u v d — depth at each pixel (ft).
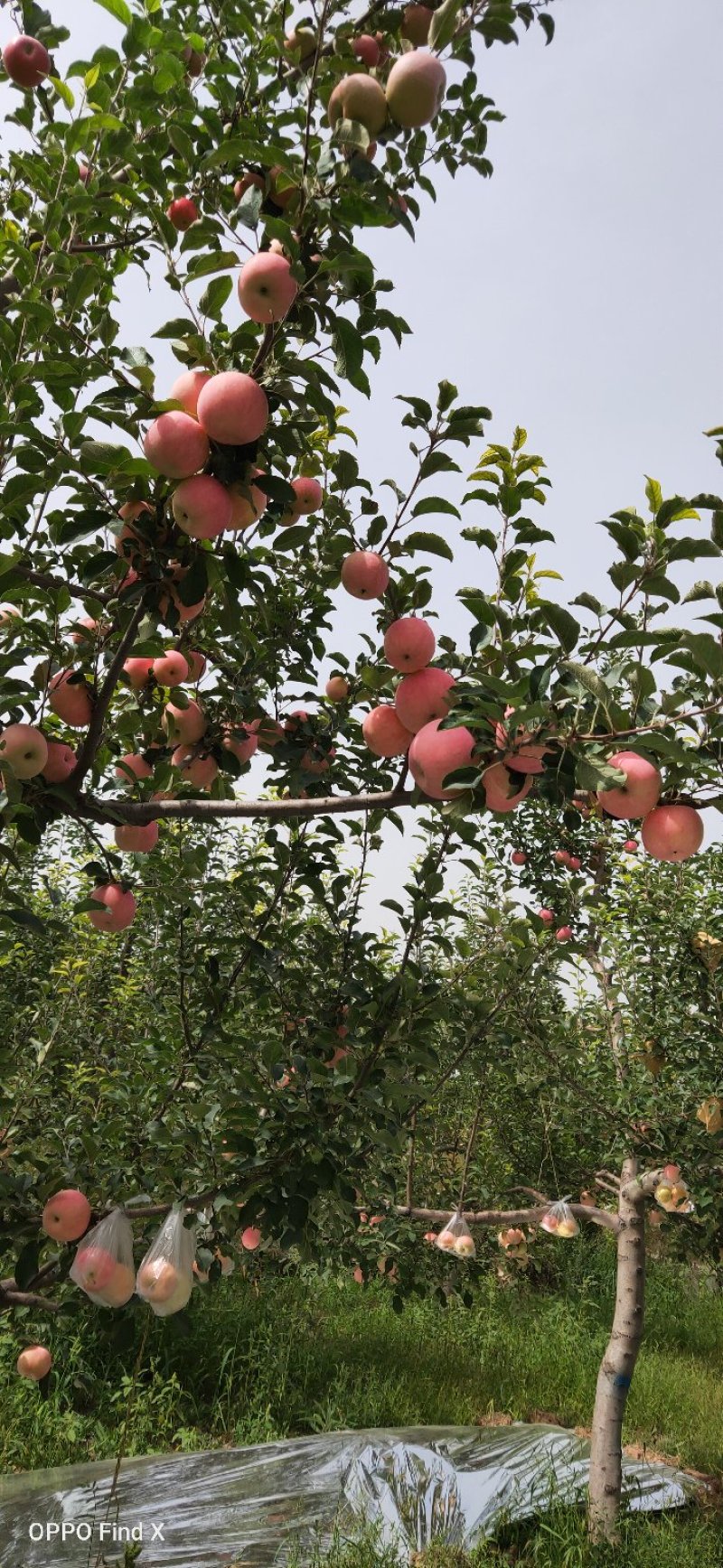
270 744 11.18
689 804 6.54
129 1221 9.98
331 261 5.80
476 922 19.01
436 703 6.95
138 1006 17.10
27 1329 16.93
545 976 18.40
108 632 8.35
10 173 10.43
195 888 13.28
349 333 6.27
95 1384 18.71
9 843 11.05
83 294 7.70
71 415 6.56
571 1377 23.59
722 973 18.11
